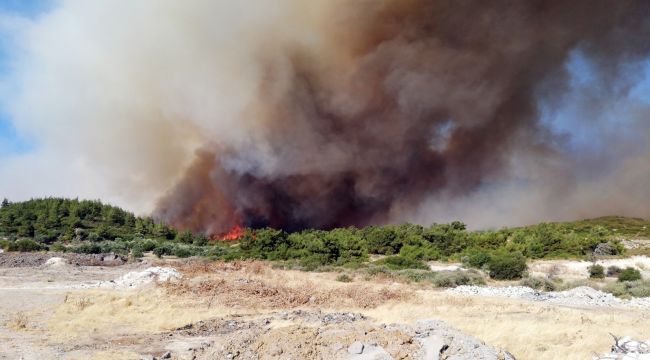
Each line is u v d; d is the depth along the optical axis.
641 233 55.94
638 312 17.09
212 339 11.55
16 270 28.31
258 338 9.63
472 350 8.41
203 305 16.81
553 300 20.08
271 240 42.16
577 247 40.09
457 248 42.00
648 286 22.41
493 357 8.18
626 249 40.78
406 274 27.44
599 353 10.12
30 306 14.66
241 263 30.81
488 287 23.27
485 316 15.08
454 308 16.58
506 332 11.98
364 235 48.50
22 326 12.02
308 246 40.19
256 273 26.19
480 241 42.47
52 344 10.54
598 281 27.88
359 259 37.84
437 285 24.28
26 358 9.24
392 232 44.69
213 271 25.75
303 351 8.45
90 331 12.09
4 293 16.83
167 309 15.45
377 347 8.30
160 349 10.37
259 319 14.43
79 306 14.77
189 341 11.32
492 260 31.39
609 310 17.62
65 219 61.16
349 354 8.18
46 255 37.47
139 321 13.57
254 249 41.31
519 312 16.09
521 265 27.88
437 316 14.83
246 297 18.41
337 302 17.88
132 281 20.94
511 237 45.31
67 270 28.98
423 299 18.62
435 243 42.84
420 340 8.82
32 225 56.66
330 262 36.88
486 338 11.35
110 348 10.40
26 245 42.84
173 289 18.84
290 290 20.02
